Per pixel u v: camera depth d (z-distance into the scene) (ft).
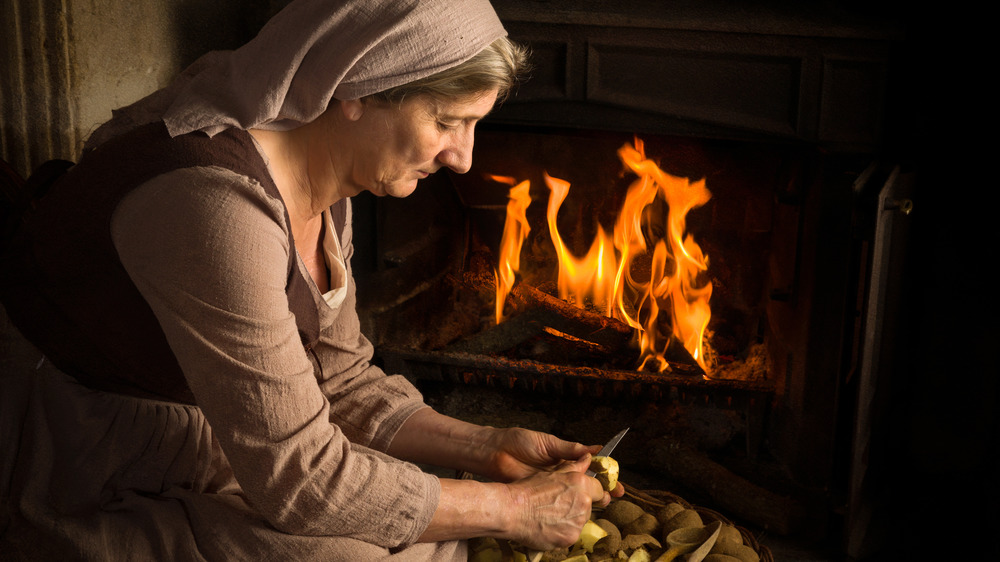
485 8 3.40
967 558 5.78
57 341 3.49
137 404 3.60
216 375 3.20
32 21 5.10
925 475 6.68
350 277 4.39
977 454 6.50
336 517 3.38
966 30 5.99
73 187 3.32
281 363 3.25
